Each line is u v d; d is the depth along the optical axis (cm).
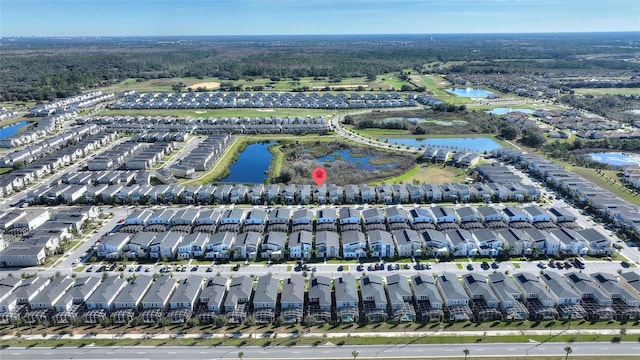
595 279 12950
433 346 10762
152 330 11469
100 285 13012
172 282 13012
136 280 13025
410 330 11375
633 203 18838
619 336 10931
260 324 11669
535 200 19250
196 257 14938
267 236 15612
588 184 19875
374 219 16838
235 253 14825
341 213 17450
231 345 10894
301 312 11925
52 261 14800
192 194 19500
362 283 12938
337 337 11138
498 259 14688
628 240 15738
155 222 17038
